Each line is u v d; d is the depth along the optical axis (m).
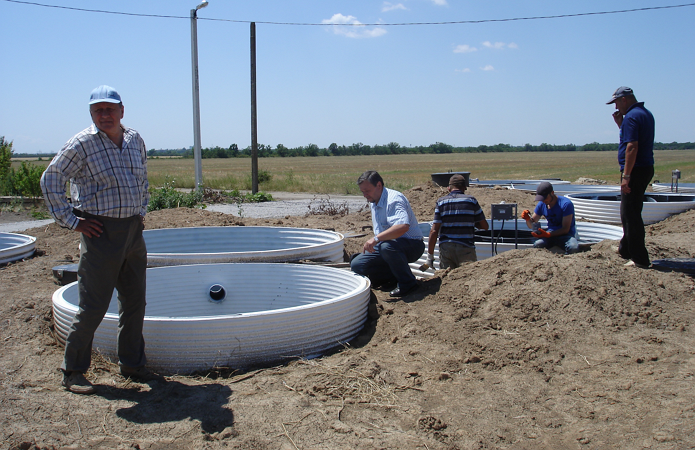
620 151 5.02
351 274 5.08
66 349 3.22
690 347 3.60
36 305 4.83
